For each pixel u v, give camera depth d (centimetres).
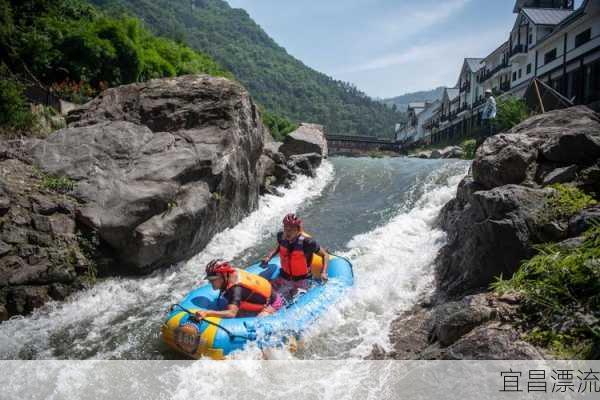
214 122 975
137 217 738
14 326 587
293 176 1399
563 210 532
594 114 745
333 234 966
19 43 1595
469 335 412
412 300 620
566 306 398
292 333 522
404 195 1133
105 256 725
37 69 1634
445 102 5306
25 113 1073
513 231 523
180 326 502
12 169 763
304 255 621
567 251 448
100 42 1820
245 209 1062
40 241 664
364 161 1831
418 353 469
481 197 589
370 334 543
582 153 620
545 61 3042
